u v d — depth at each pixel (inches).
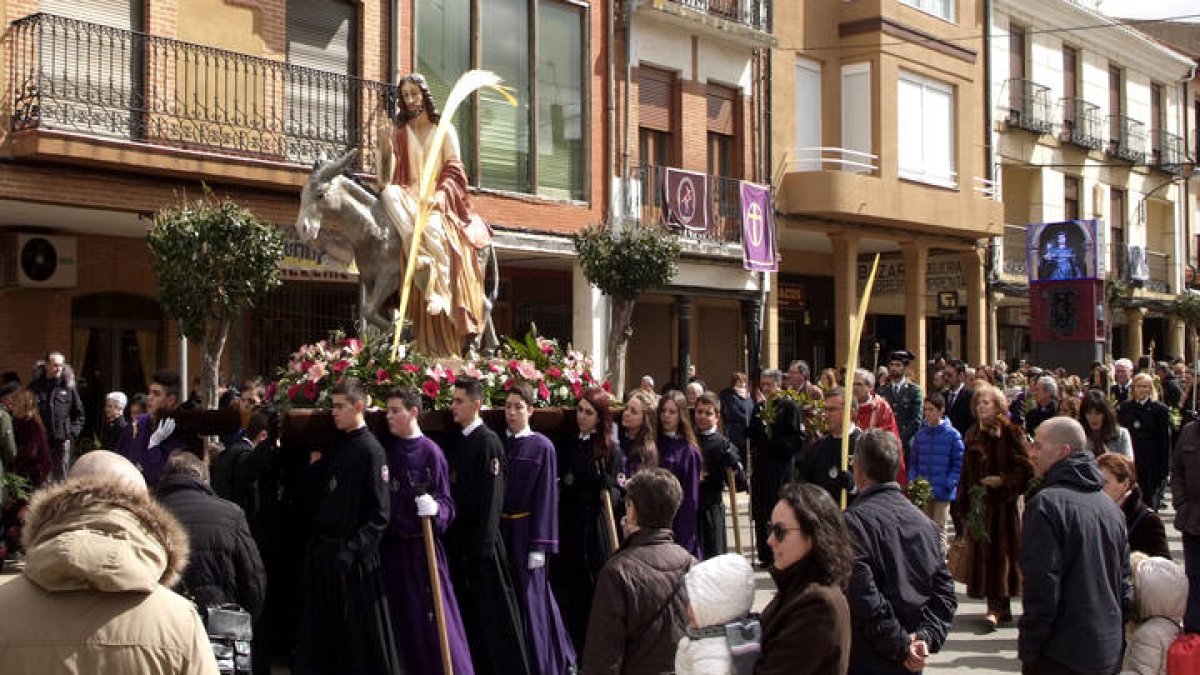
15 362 576.7
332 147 594.9
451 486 270.2
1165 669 204.5
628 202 754.8
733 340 983.0
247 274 443.2
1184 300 1304.1
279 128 585.9
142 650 108.8
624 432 348.8
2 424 413.7
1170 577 207.2
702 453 377.7
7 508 420.8
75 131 492.7
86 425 600.4
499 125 689.6
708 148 829.8
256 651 278.8
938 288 1033.5
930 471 412.5
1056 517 199.8
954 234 964.6
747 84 844.0
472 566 272.7
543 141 715.4
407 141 343.9
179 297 437.4
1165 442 507.8
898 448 191.2
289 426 259.4
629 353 905.5
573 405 327.9
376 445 246.7
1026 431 525.0
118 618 109.5
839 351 882.8
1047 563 197.3
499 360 317.1
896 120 887.1
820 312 1021.2
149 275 627.5
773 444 435.5
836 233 883.4
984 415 371.9
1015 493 366.6
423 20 651.5
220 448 331.0
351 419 247.0
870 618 173.6
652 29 778.8
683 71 800.3
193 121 533.6
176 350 638.5
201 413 299.1
